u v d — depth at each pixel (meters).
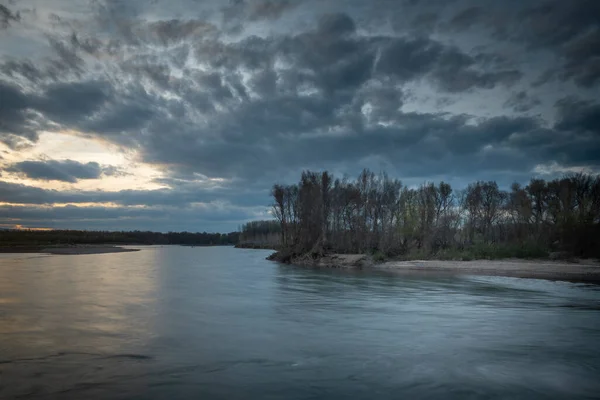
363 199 73.38
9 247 142.88
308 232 72.62
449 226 75.62
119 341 16.48
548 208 73.75
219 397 10.72
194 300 27.48
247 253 123.56
